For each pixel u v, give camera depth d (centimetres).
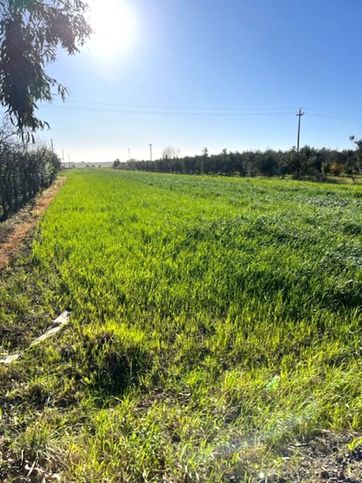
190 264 650
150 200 1622
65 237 892
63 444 249
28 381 327
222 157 5625
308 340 407
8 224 1193
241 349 381
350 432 259
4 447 249
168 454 237
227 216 1145
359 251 741
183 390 316
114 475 222
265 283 558
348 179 4103
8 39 286
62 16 301
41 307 492
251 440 245
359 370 341
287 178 4231
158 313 461
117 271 609
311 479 215
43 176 2691
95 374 337
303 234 877
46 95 322
